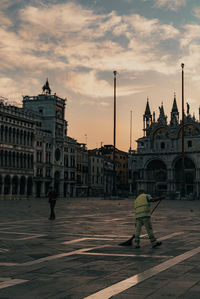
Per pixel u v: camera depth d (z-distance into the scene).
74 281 7.43
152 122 112.44
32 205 45.84
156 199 12.15
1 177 79.12
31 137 91.62
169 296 6.31
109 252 10.95
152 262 9.35
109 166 143.75
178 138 107.75
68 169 110.56
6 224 19.70
